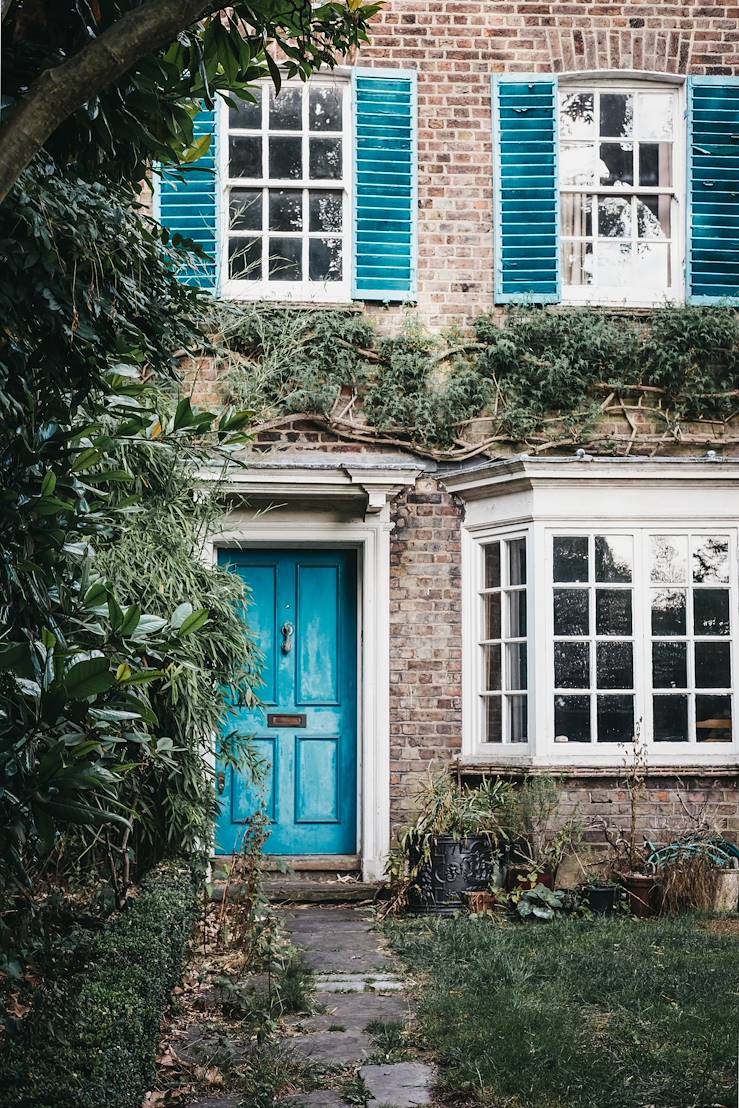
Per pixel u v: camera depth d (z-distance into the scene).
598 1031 5.00
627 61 9.33
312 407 8.92
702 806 8.66
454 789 8.54
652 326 9.17
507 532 8.95
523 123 9.27
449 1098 4.27
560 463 8.70
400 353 8.99
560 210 9.41
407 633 9.00
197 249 3.43
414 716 8.94
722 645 8.89
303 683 9.17
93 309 2.82
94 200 2.86
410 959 6.47
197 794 6.34
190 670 5.99
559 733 8.72
